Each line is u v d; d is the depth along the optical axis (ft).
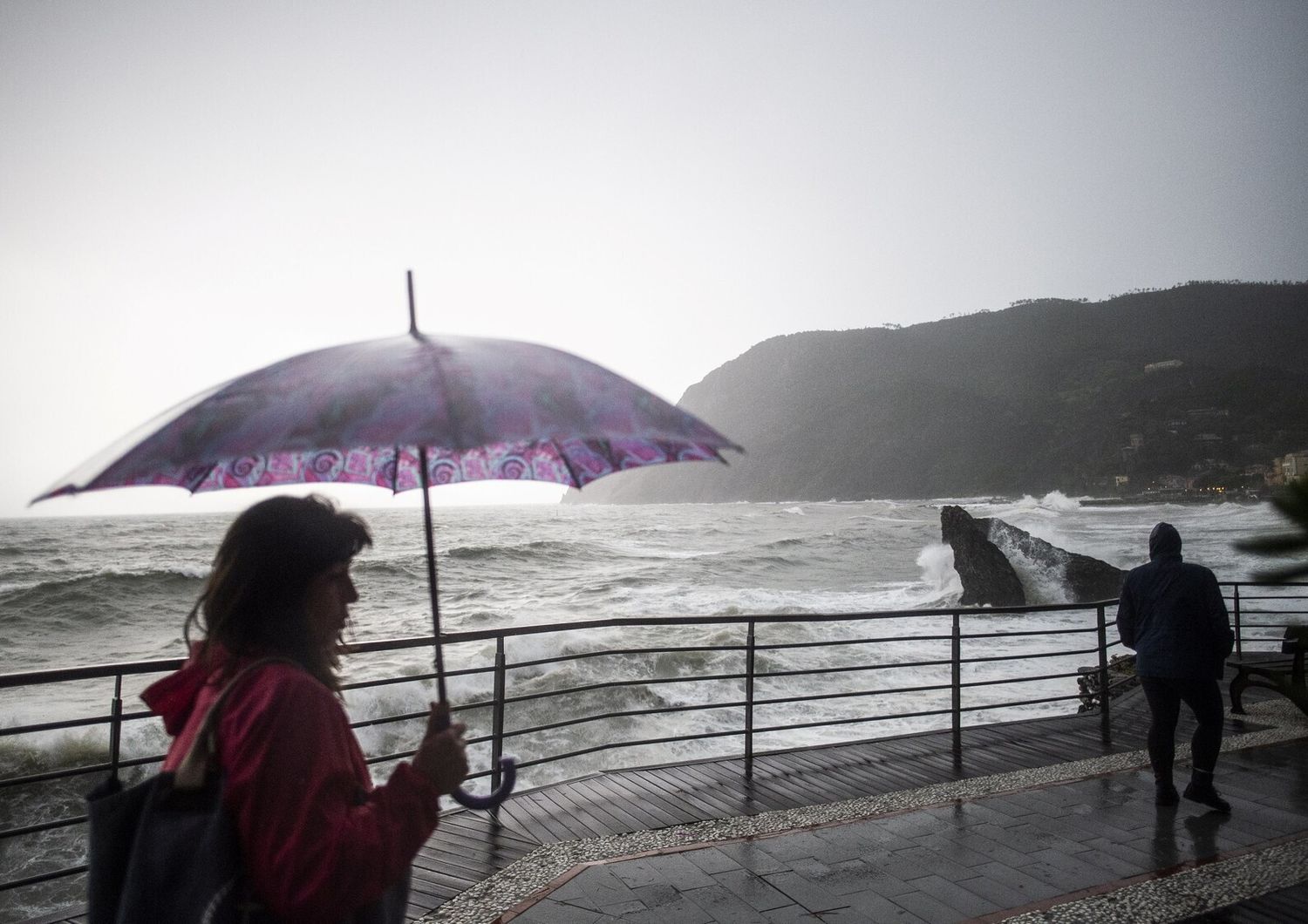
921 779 18.48
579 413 4.68
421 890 12.77
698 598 84.79
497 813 16.21
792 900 12.47
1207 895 12.62
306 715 4.23
